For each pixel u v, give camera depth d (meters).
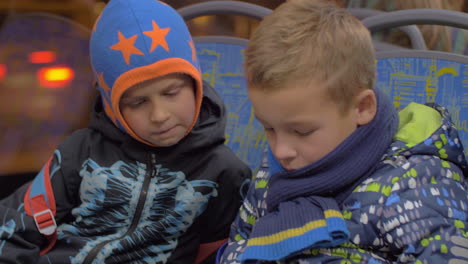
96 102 1.16
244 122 1.28
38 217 1.05
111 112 1.06
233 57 1.30
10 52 1.96
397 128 0.87
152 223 1.09
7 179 1.82
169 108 0.98
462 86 1.05
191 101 1.01
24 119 1.92
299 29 0.76
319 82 0.73
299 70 0.72
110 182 1.09
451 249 0.72
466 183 0.87
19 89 1.95
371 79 0.79
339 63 0.74
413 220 0.75
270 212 0.88
